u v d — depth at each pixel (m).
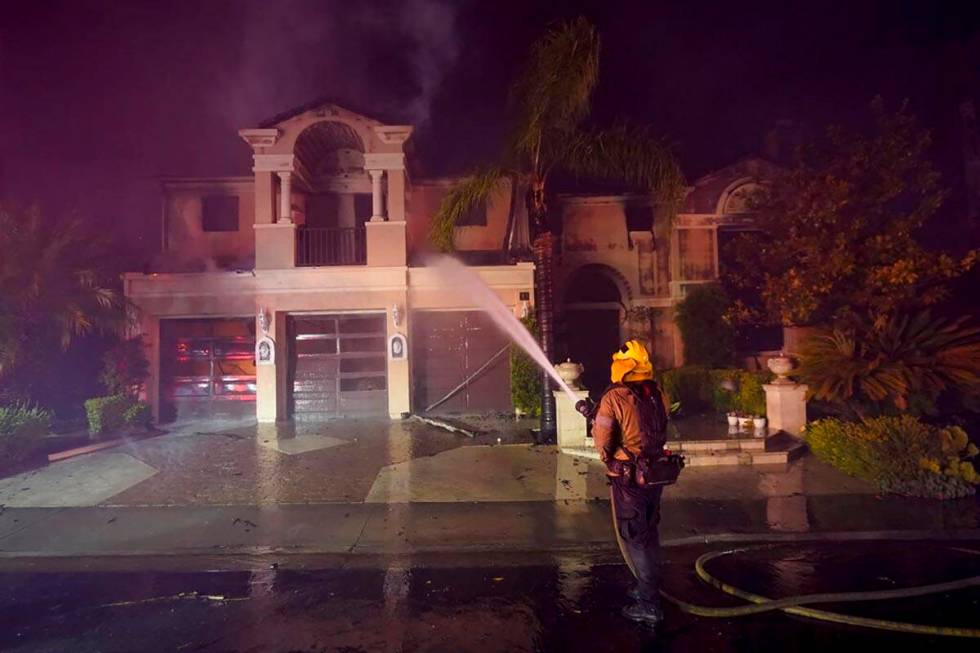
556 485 8.59
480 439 11.76
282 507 7.89
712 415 12.77
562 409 10.62
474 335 15.45
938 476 7.81
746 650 4.25
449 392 15.35
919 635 4.42
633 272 17.25
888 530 6.70
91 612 5.04
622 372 4.99
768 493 8.09
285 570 5.92
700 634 4.48
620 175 12.28
